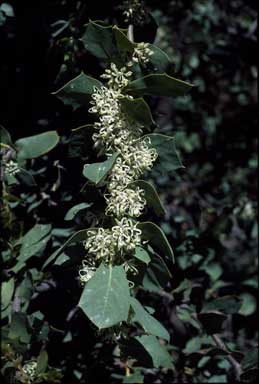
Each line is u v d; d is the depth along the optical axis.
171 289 0.65
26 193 0.57
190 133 1.04
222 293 0.78
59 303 0.59
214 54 0.91
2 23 0.56
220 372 0.69
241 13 1.03
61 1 0.59
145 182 0.44
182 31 0.99
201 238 0.72
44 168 0.58
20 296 0.54
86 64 0.58
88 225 0.54
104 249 0.43
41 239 0.54
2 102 0.61
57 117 0.58
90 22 0.46
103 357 0.61
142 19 0.53
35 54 0.60
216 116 1.08
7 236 0.54
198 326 0.62
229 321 0.82
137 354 0.50
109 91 0.45
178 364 0.67
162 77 0.44
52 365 0.60
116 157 0.43
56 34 0.57
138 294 0.65
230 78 1.01
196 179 1.02
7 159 0.53
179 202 0.98
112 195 0.44
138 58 0.46
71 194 0.55
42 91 0.60
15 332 0.50
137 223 0.44
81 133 0.47
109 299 0.41
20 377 0.49
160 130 0.68
